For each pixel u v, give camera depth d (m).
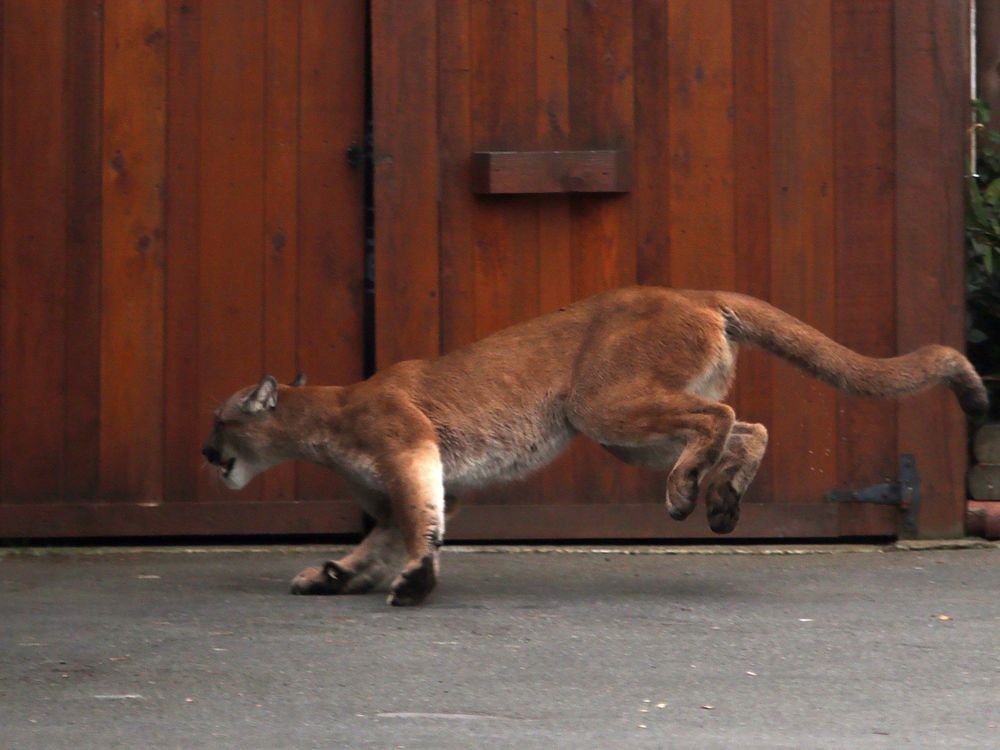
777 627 8.23
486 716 6.66
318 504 10.80
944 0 10.68
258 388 9.30
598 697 6.94
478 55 10.69
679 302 9.18
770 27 10.68
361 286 10.83
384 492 9.23
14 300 10.71
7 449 10.74
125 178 10.72
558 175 10.59
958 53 10.69
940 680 7.19
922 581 9.54
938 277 10.71
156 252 10.74
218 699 6.92
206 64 10.74
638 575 9.86
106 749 6.25
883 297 10.73
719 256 10.73
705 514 10.73
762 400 10.70
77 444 10.75
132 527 10.74
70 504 10.73
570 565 10.23
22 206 10.72
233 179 10.77
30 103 10.70
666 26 10.69
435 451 9.05
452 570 10.05
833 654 7.66
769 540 10.87
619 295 9.32
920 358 9.16
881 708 6.76
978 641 7.91
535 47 10.69
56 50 10.70
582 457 10.74
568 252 10.72
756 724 6.54
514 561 10.38
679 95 10.69
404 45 10.64
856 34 10.68
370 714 6.70
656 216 10.72
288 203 10.79
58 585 9.57
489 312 10.73
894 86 10.70
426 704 6.84
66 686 7.14
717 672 7.34
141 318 10.74
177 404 10.77
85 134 10.71
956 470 10.78
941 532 10.80
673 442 8.89
